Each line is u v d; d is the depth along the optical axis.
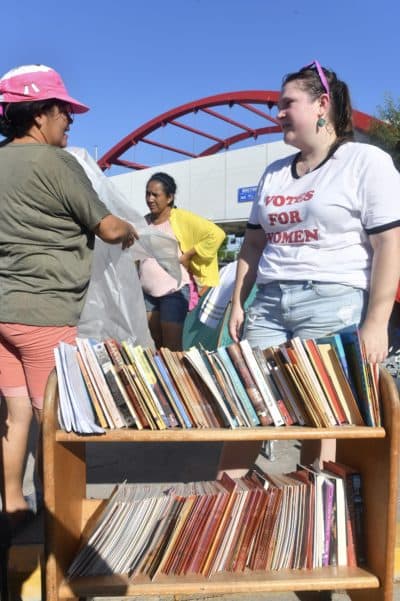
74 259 2.44
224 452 2.61
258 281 2.58
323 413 1.96
